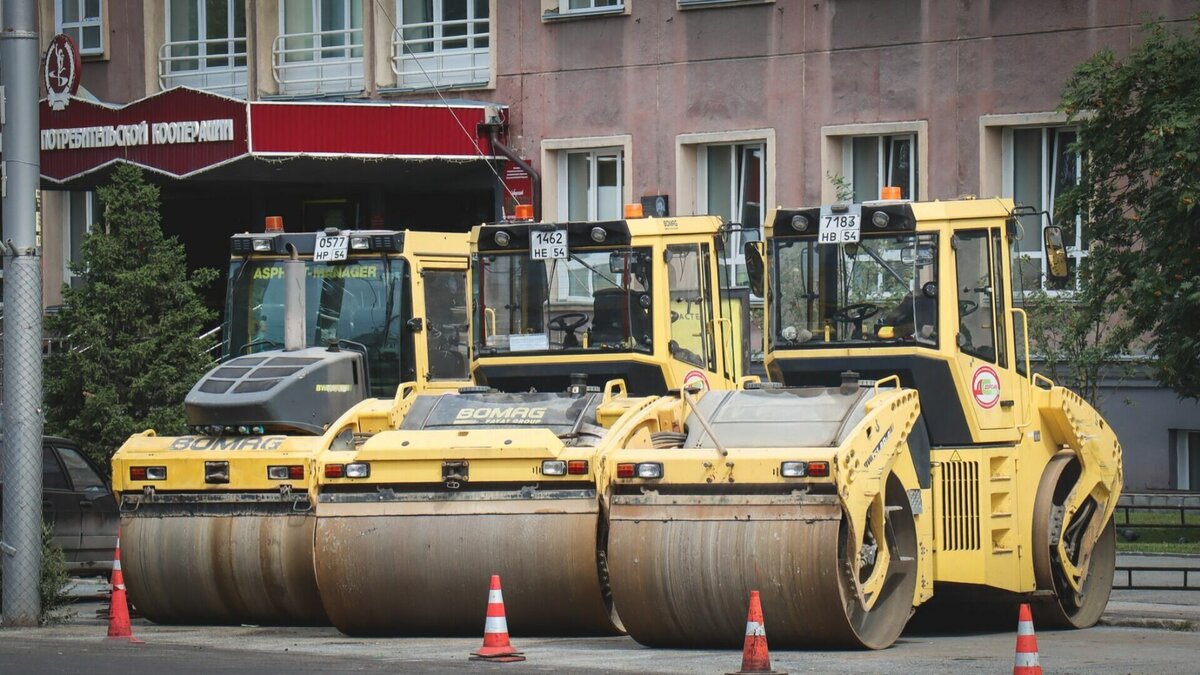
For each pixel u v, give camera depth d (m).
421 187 48.12
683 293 26.34
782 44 42.12
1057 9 38.75
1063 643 21.69
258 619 23.14
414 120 43.28
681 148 43.38
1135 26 37.88
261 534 22.48
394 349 27.86
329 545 21.27
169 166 42.75
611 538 19.98
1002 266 23.30
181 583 22.88
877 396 20.64
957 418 22.48
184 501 22.98
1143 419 37.66
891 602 20.78
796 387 21.27
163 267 34.66
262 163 42.16
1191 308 31.38
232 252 28.92
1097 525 24.59
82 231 53.56
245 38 49.97
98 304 34.38
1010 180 39.81
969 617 24.64
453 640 21.30
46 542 25.03
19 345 23.81
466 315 28.92
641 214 26.69
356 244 28.05
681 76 43.38
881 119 40.91
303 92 49.22
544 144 45.12
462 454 20.98
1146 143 32.06
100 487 29.77
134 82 51.22
